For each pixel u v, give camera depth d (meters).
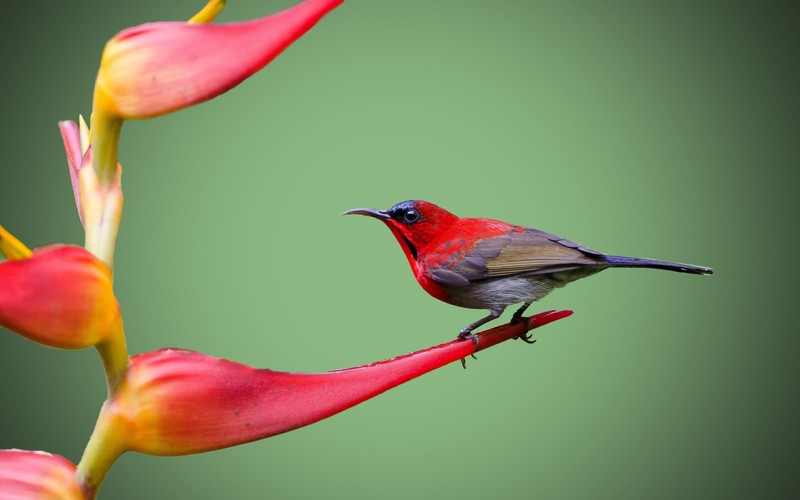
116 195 3.14
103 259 3.13
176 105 3.12
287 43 3.12
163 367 3.13
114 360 3.13
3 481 3.13
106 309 3.12
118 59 3.12
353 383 3.14
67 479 3.13
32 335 3.12
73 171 3.16
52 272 3.12
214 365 3.13
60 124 3.17
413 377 3.15
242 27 3.12
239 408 3.13
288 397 3.14
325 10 3.13
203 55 3.12
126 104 3.12
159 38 3.12
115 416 3.13
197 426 3.13
